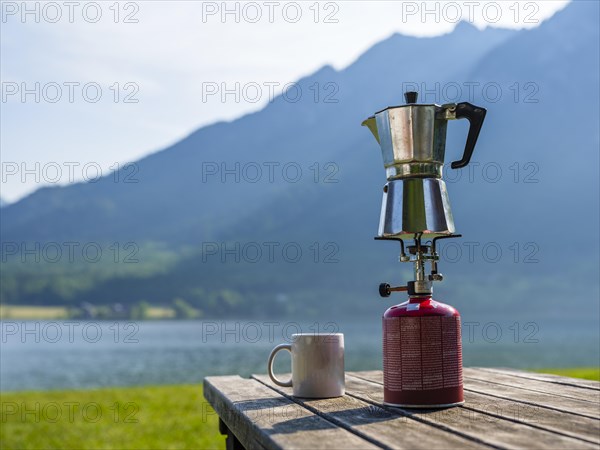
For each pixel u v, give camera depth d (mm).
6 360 61844
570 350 58875
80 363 55062
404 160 2006
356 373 2896
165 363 50719
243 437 1882
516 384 2338
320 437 1514
